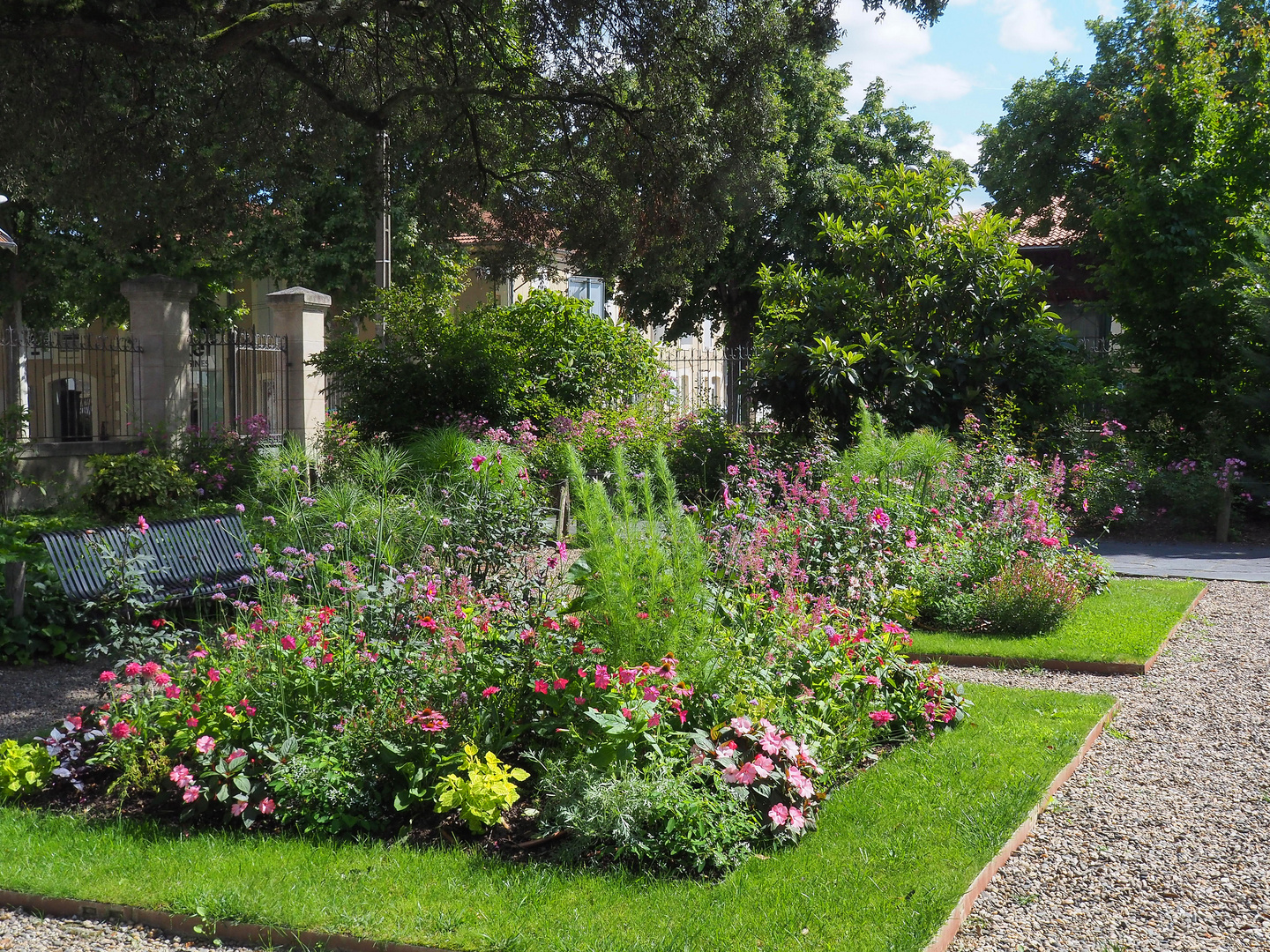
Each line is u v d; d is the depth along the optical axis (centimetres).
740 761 419
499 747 444
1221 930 351
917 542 857
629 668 452
